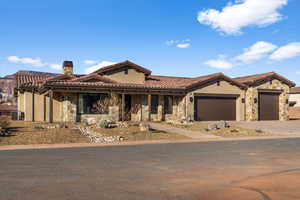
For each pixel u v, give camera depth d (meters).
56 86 18.92
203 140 14.12
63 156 9.02
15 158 8.60
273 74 26.55
